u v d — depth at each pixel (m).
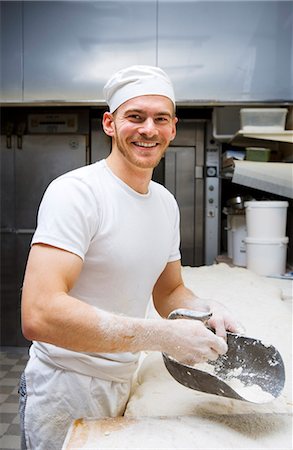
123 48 2.68
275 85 2.66
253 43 2.64
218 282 2.22
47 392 1.05
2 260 3.36
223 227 3.46
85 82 2.72
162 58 2.67
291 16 2.60
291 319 1.71
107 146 3.30
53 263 0.88
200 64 2.67
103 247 0.98
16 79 2.73
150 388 1.11
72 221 0.91
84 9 2.66
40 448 1.08
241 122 2.57
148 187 1.10
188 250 3.38
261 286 2.16
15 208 3.33
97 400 1.05
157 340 0.85
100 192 0.98
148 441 0.82
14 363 3.09
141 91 0.95
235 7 2.62
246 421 0.90
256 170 2.40
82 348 0.85
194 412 0.96
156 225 1.09
